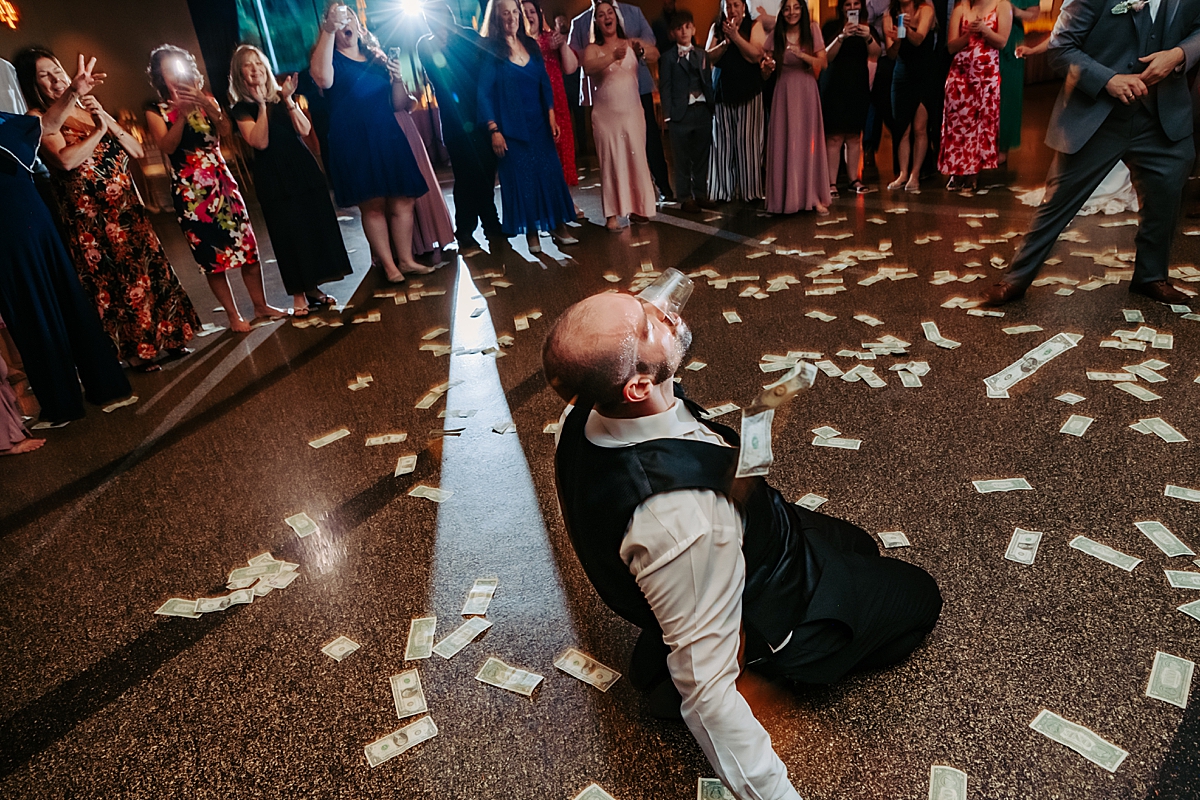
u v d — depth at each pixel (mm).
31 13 9227
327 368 4395
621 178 6637
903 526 2379
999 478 2561
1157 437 2670
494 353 4293
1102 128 3477
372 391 3990
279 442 3541
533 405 3588
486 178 6684
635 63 6438
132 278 4523
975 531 2318
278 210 5148
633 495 1139
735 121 6961
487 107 6176
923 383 3275
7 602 2596
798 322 4137
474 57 6145
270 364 4570
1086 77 3369
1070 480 2504
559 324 1163
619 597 1278
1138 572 2078
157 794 1803
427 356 4391
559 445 1391
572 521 1304
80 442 3820
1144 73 3230
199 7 10531
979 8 6223
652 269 5512
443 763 1788
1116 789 1528
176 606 2457
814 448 2885
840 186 7551
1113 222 5246
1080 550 2186
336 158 5551
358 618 2305
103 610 2492
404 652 2141
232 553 2717
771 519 1467
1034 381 3160
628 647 2059
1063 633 1913
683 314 4473
